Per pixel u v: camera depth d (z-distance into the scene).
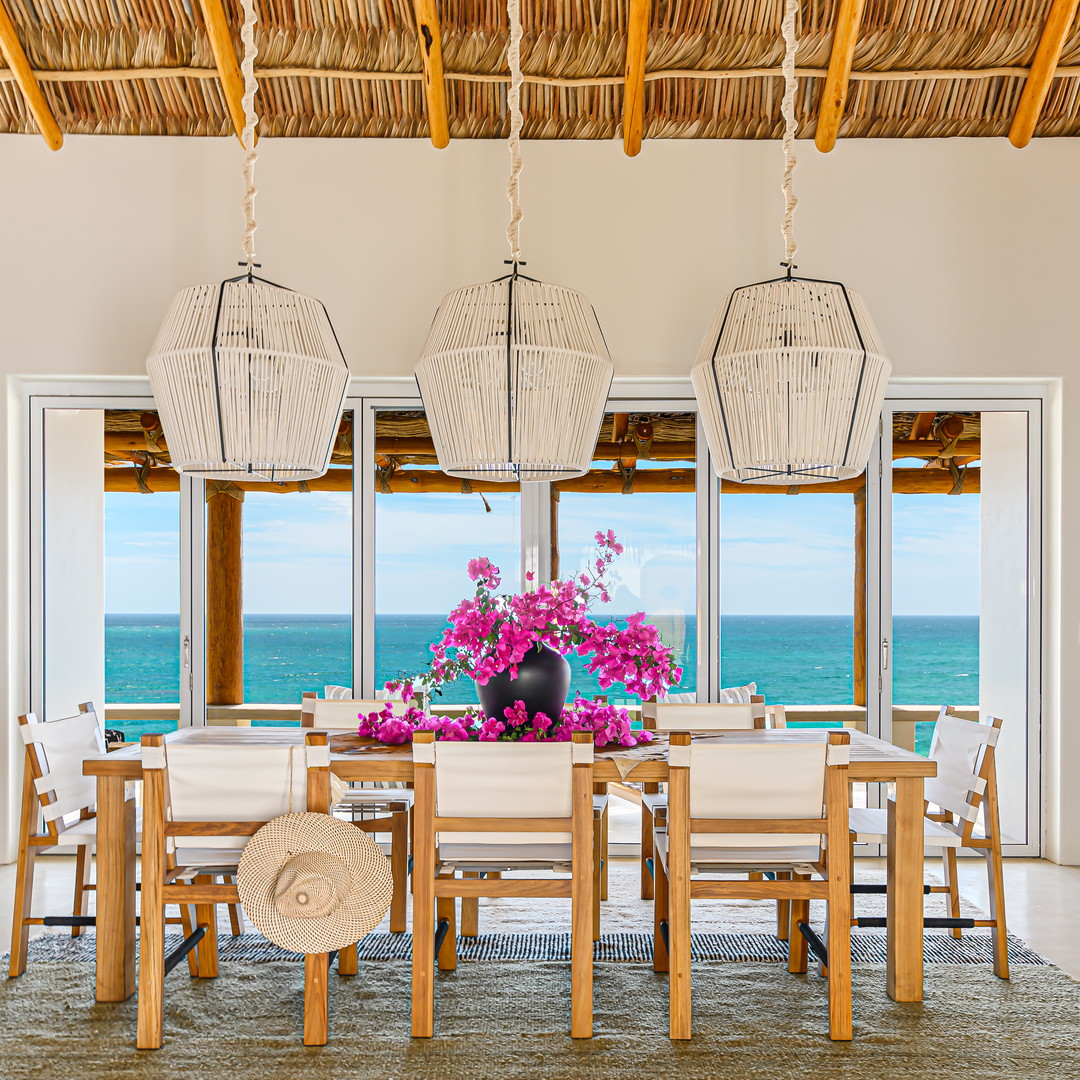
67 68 4.20
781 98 4.33
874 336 2.90
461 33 4.11
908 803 2.81
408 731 3.05
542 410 2.80
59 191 4.38
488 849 2.71
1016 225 4.41
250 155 2.98
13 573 4.38
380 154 4.43
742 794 2.59
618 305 4.43
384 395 4.52
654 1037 2.57
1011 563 4.51
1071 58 4.18
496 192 4.43
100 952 2.79
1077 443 4.38
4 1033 2.58
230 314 2.78
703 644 4.50
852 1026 2.60
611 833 4.50
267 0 4.06
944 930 3.46
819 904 3.80
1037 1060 2.45
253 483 4.55
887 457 4.53
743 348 2.84
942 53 4.17
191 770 2.56
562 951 3.22
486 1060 2.44
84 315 4.37
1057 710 4.36
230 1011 2.73
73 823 3.24
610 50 4.16
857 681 4.52
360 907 2.56
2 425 4.34
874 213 4.41
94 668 4.52
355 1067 2.40
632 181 4.43
